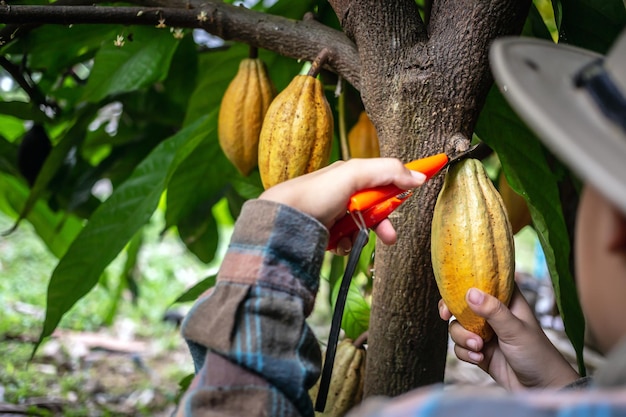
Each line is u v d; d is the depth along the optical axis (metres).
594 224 0.51
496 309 0.86
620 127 0.47
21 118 1.68
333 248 0.87
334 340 0.82
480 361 0.93
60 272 1.40
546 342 0.90
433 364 1.07
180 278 4.10
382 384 1.07
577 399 0.44
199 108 1.62
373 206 0.81
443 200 0.92
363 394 1.09
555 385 0.88
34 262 4.01
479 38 1.00
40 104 1.73
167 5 1.24
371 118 1.06
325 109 1.08
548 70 0.57
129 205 1.45
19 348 2.69
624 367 0.46
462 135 1.00
